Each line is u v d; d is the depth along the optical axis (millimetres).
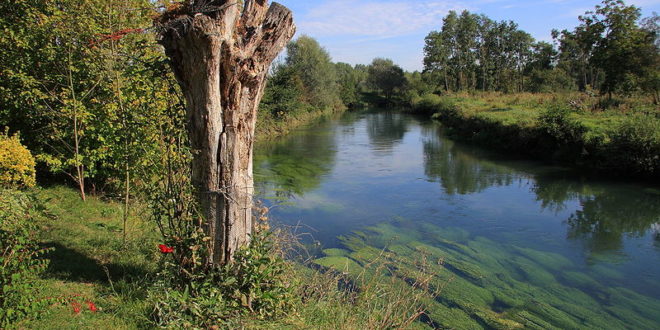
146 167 4805
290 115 35562
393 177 16109
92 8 6742
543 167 17000
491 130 23641
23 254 3416
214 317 3637
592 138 16406
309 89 46688
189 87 3682
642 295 7055
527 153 20125
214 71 3574
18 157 5793
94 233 5977
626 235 9812
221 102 3826
